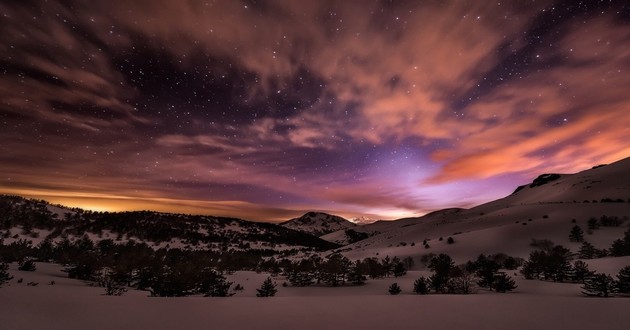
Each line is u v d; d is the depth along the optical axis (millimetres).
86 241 77438
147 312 9445
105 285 29172
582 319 8594
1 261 40625
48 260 51344
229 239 158750
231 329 7602
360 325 8062
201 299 12969
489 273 28953
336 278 43750
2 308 8859
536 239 68938
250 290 35750
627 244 43719
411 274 52344
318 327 7863
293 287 39781
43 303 10133
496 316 9148
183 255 71375
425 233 118188
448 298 13859
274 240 183750
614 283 20891
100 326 7574
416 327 7816
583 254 49469
